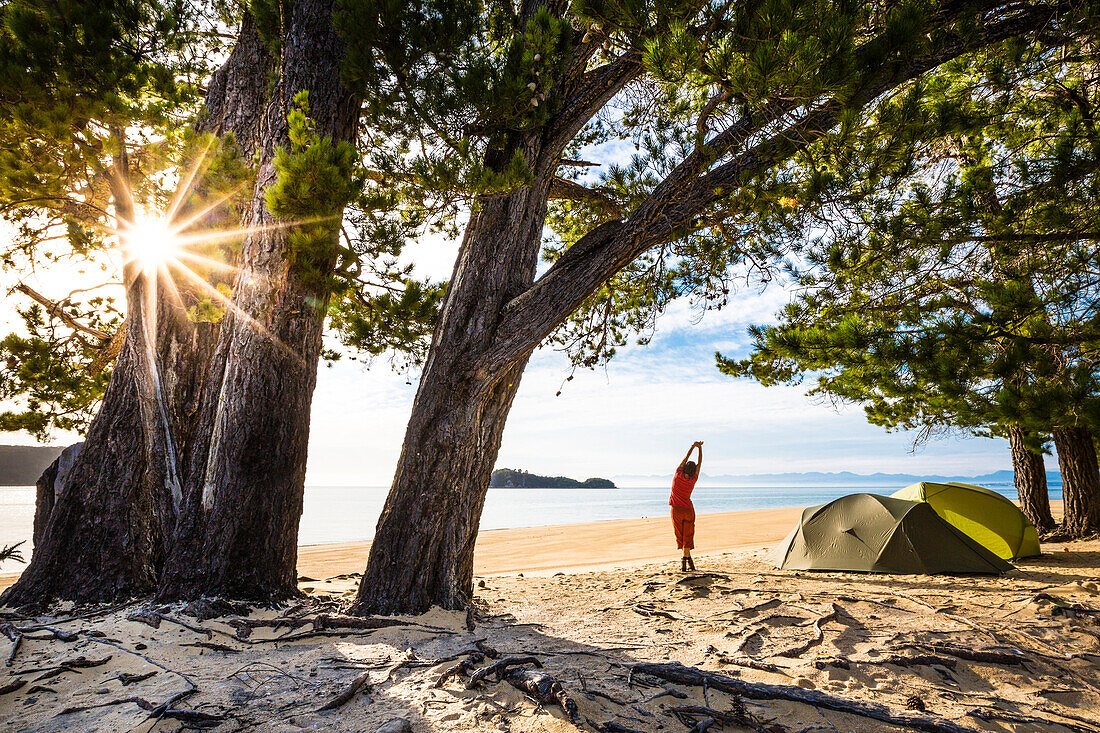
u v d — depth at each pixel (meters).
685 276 9.09
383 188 7.04
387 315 9.39
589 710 3.37
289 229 6.46
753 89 4.52
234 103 8.20
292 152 6.07
